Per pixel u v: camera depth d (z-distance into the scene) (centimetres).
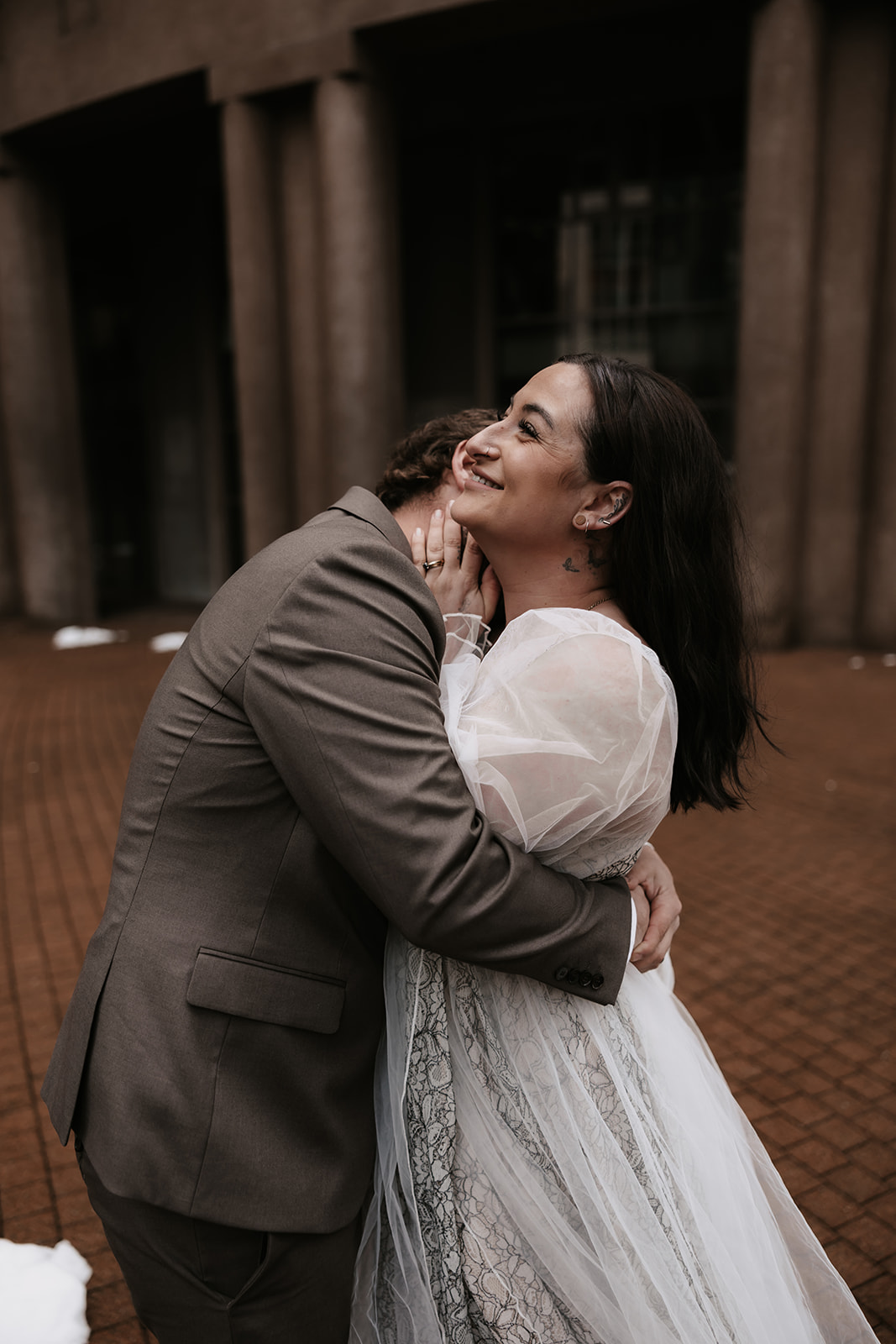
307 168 1028
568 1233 130
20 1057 299
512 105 1130
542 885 118
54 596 1294
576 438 125
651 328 1130
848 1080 278
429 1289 130
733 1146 144
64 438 1280
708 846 461
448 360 1244
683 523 127
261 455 1095
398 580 119
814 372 912
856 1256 214
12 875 449
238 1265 117
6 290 1238
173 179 1349
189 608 1433
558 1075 131
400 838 110
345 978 121
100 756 651
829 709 704
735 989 329
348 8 934
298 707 111
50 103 1148
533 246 1174
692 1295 127
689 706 135
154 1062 113
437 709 119
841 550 934
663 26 1027
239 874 116
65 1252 215
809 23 826
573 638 121
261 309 1064
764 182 857
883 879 418
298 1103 118
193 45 1030
